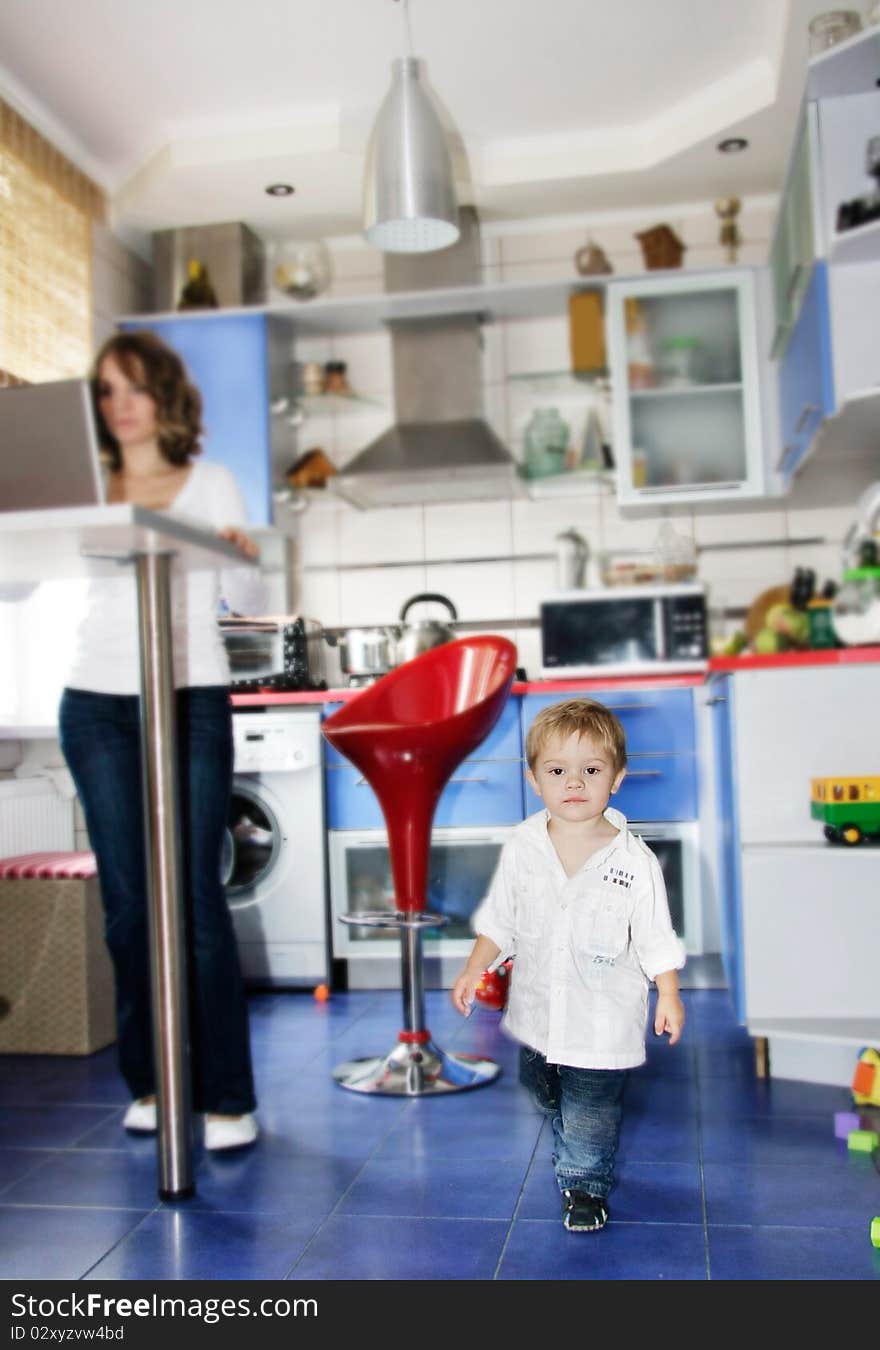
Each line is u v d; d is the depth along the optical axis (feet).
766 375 13.09
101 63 11.30
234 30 10.81
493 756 11.50
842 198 9.91
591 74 11.74
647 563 13.99
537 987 5.77
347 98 12.05
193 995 7.01
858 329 9.93
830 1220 5.80
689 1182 6.33
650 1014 10.02
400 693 8.59
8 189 11.54
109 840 7.00
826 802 7.92
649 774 11.14
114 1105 8.10
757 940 8.12
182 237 13.98
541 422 13.87
